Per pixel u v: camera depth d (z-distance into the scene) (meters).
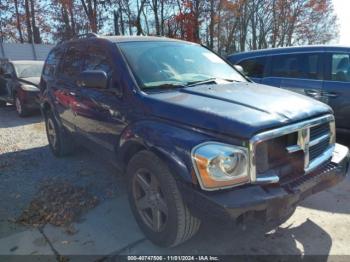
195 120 2.55
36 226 3.31
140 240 3.06
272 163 2.47
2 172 4.82
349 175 4.50
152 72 3.36
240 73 4.11
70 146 5.32
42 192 4.07
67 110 4.60
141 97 3.03
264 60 6.37
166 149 2.56
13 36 31.86
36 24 31.28
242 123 2.35
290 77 5.98
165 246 2.85
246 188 2.36
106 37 3.96
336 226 3.27
